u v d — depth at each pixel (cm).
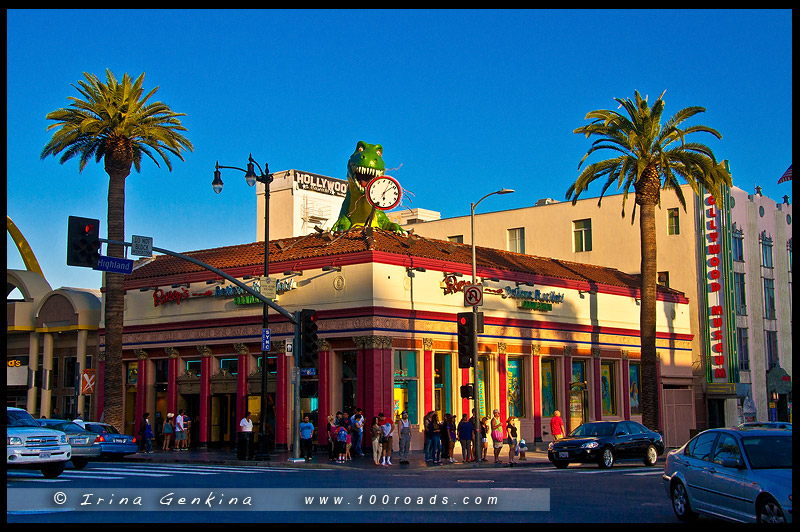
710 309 5366
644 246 4066
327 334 3678
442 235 6469
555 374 4388
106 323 3916
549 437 4275
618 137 4078
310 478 2328
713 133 4066
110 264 2488
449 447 3197
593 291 4644
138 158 4100
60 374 4791
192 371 4166
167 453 3644
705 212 5434
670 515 1562
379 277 3606
